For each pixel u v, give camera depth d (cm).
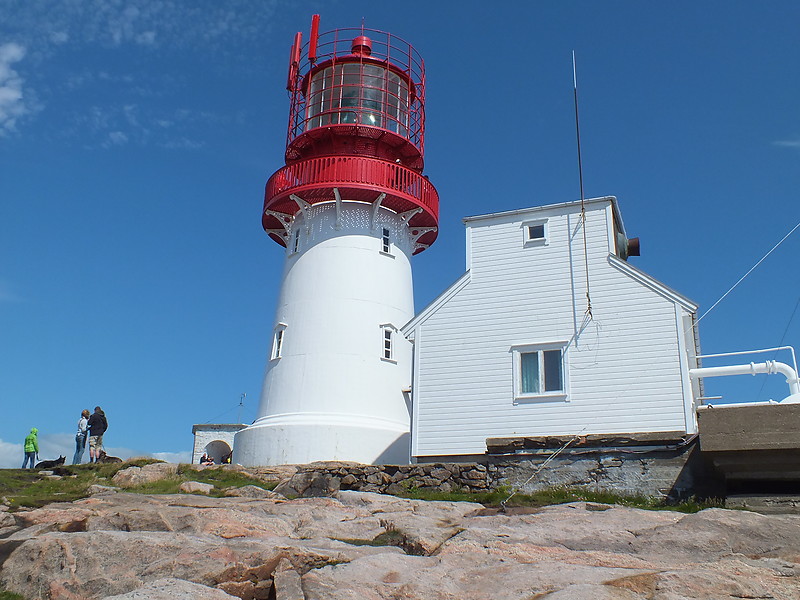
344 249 2950
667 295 2048
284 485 1858
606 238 2164
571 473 1838
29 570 1029
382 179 2967
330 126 3019
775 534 1107
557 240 2219
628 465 1792
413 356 2266
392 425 2761
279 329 2936
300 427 2648
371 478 1969
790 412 1516
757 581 919
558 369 2109
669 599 866
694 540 1111
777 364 1888
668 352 2005
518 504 1688
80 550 1052
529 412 2095
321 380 2756
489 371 2175
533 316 2177
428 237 3303
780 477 1529
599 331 2092
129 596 848
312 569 1011
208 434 4078
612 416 2011
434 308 2289
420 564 1031
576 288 2155
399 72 3212
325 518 1376
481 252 2297
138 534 1107
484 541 1136
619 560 1053
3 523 1333
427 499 1827
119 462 2377
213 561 1009
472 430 2142
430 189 3138
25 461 2530
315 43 3241
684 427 1930
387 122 3123
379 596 909
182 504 1512
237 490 1825
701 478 1717
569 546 1141
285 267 3077
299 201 2983
